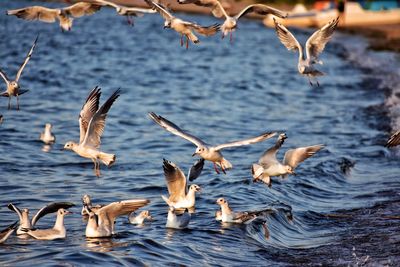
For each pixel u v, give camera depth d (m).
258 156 24.20
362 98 35.59
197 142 14.34
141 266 13.08
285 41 16.91
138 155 23.69
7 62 42.28
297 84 39.72
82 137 14.59
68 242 14.22
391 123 29.86
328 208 18.67
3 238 13.91
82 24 60.38
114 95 14.64
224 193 18.73
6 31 55.00
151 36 55.94
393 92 36.88
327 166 22.42
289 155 14.25
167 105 33.00
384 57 47.81
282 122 30.31
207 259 13.94
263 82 40.06
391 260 14.61
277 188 19.67
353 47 51.84
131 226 15.61
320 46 16.92
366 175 22.25
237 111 32.47
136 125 28.52
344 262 14.49
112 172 21.19
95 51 48.16
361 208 18.62
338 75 41.59
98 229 14.55
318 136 27.62
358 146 25.88
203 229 15.61
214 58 47.88
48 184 19.58
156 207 17.55
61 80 37.56
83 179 20.23
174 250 14.12
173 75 41.22
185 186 16.58
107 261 13.09
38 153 23.09
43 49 47.88
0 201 17.75
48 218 16.22
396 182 21.36
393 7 63.69
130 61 45.03
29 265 12.63
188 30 16.39
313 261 14.52
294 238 16.20
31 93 33.62
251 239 15.41
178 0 16.55
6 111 29.34
